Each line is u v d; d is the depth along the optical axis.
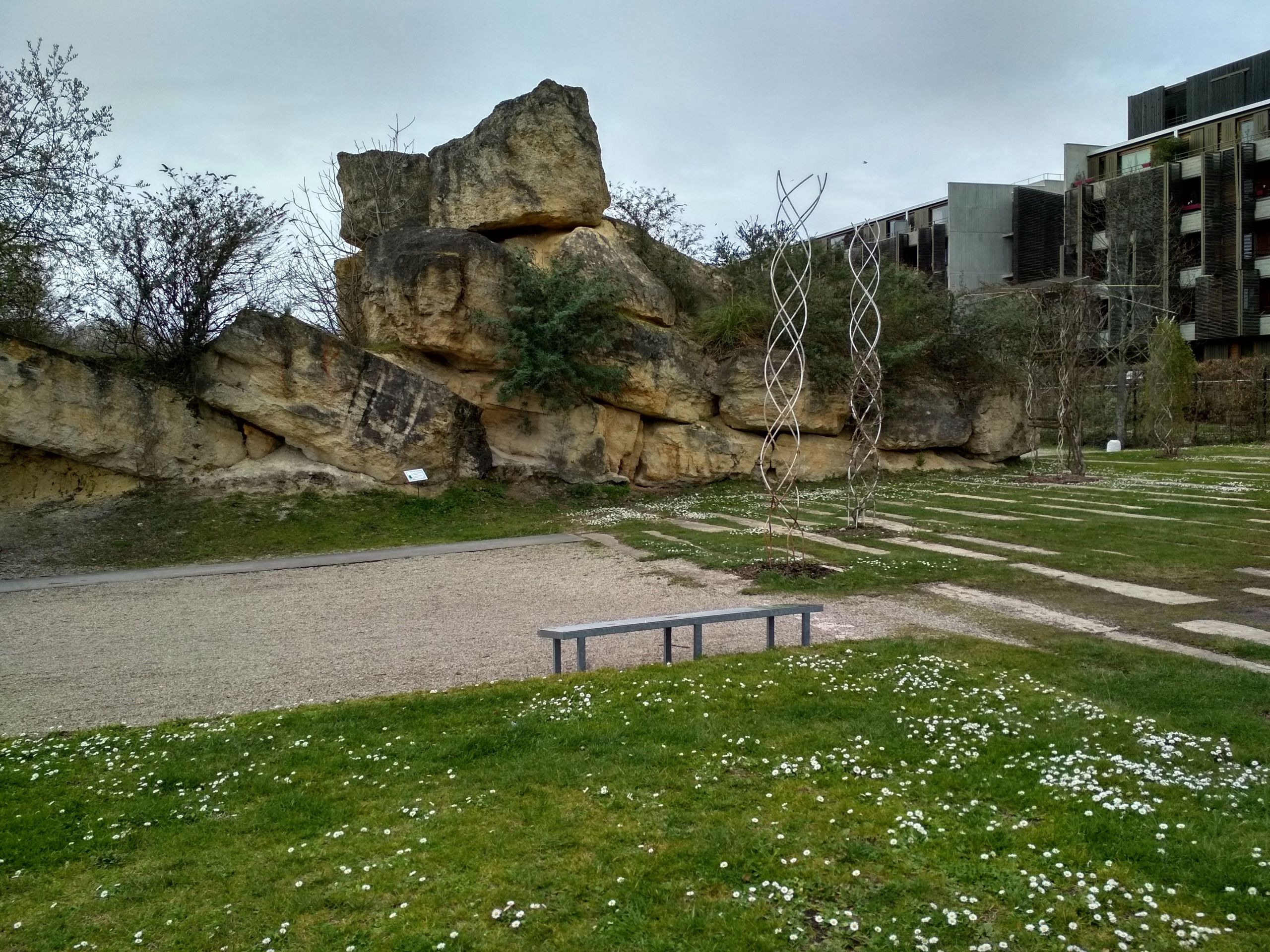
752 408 23.41
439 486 19.89
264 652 9.10
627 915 3.78
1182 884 3.85
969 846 4.29
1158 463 28.05
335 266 25.20
